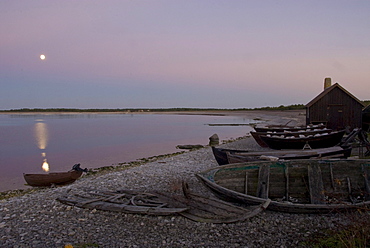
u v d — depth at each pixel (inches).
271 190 382.3
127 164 840.3
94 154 1065.5
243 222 310.3
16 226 324.2
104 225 319.9
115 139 1590.8
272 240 271.6
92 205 370.0
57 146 1315.2
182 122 3417.8
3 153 1118.4
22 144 1398.9
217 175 376.5
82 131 2188.7
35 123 3501.5
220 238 279.9
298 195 380.8
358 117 1059.3
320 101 1077.1
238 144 1095.6
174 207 347.9
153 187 490.0
